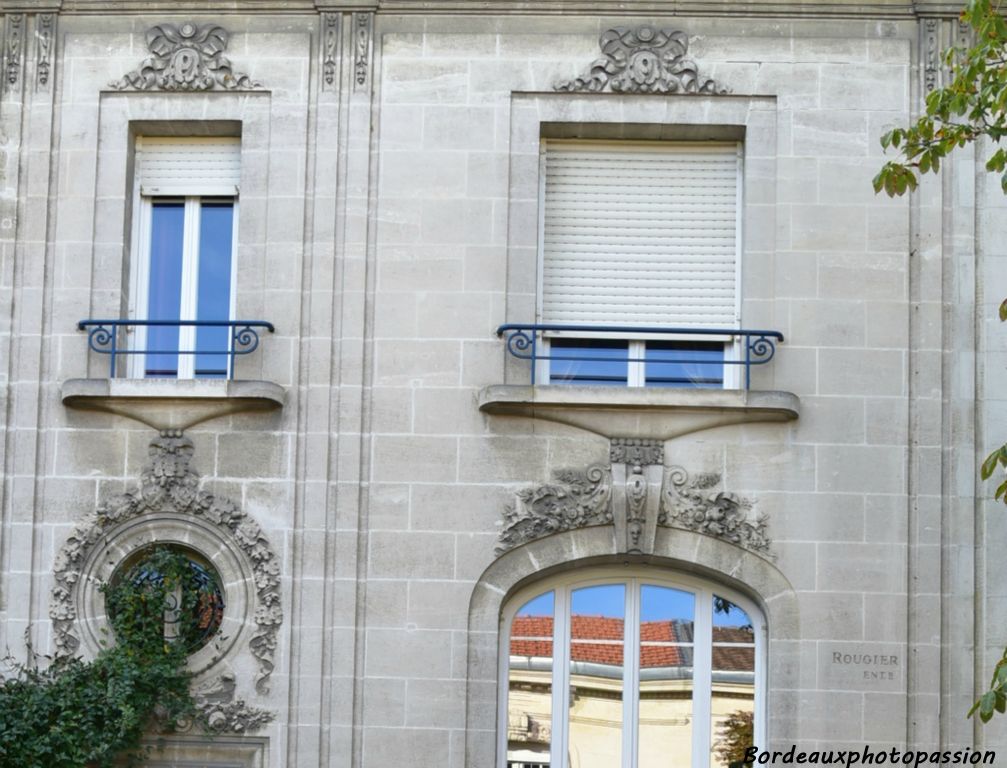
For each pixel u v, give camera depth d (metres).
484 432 22.33
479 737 21.84
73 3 23.33
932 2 23.11
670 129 23.11
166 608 22.19
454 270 22.70
